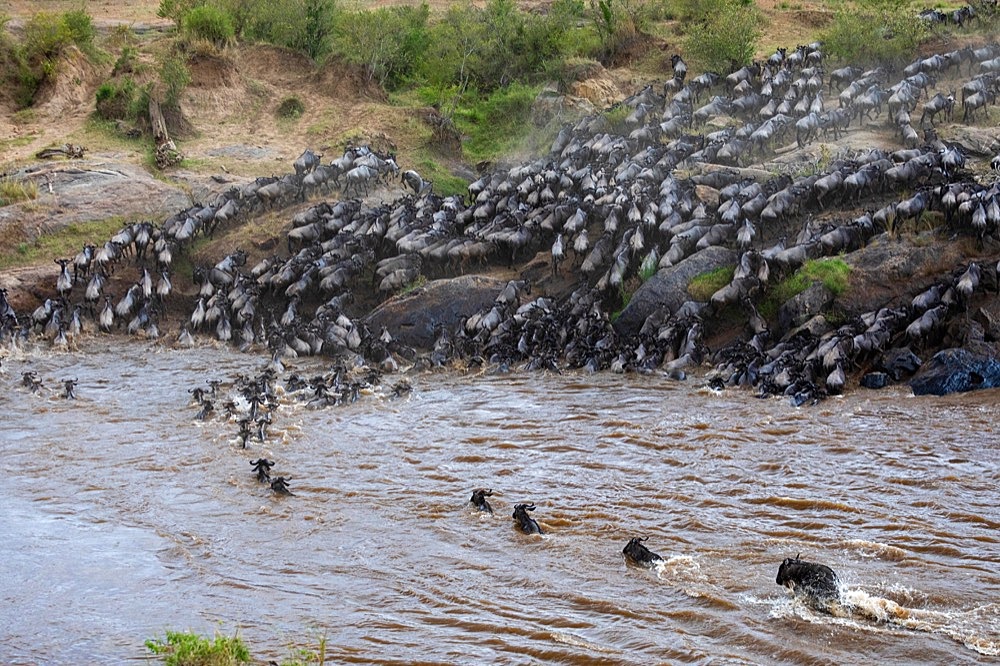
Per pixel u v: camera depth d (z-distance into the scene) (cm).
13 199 5112
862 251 3734
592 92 6550
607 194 4578
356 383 3388
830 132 5203
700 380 3419
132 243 4816
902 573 1923
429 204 4894
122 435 2994
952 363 3112
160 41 7200
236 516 2339
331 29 7400
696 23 7394
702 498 2370
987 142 4759
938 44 6197
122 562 2070
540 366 3675
